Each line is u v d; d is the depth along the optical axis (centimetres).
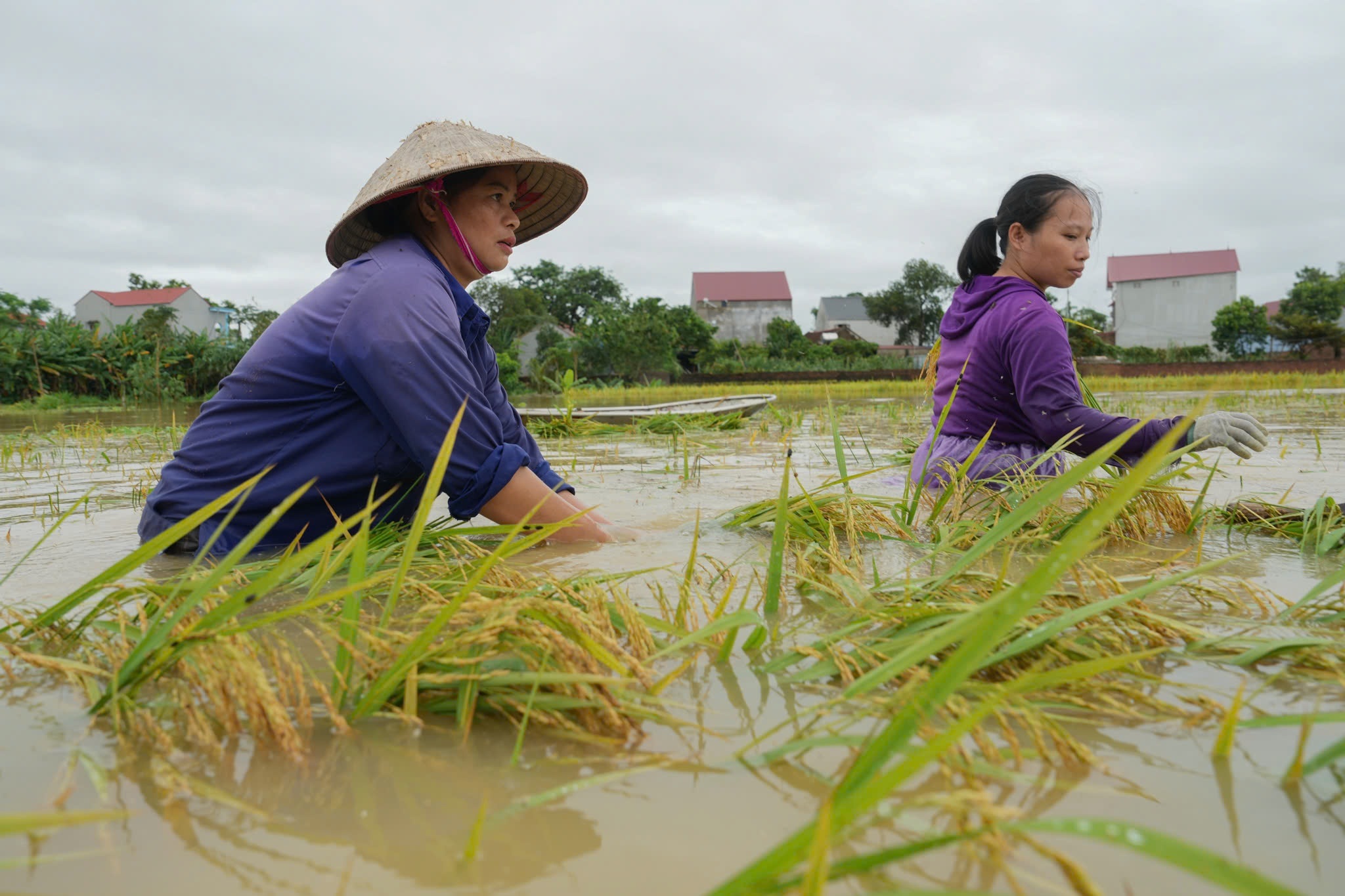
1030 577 67
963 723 61
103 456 527
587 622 109
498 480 215
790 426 695
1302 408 922
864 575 182
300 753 95
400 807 83
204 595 108
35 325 2136
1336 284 5416
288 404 216
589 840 76
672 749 96
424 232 241
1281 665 120
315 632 140
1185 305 6134
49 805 83
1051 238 302
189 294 5891
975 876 69
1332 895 66
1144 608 138
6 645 122
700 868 72
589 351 3850
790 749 89
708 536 234
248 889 69
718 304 6838
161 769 89
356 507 226
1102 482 243
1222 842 74
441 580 162
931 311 6419
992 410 304
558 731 100
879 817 69
